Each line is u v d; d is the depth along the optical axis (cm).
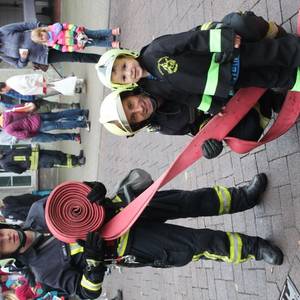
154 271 660
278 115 366
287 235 400
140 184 400
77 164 832
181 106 354
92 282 357
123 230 354
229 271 482
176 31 646
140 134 727
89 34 698
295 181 398
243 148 376
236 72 316
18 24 673
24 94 795
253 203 429
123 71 328
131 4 806
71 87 822
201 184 553
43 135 798
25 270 385
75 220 363
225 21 334
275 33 343
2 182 1187
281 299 403
